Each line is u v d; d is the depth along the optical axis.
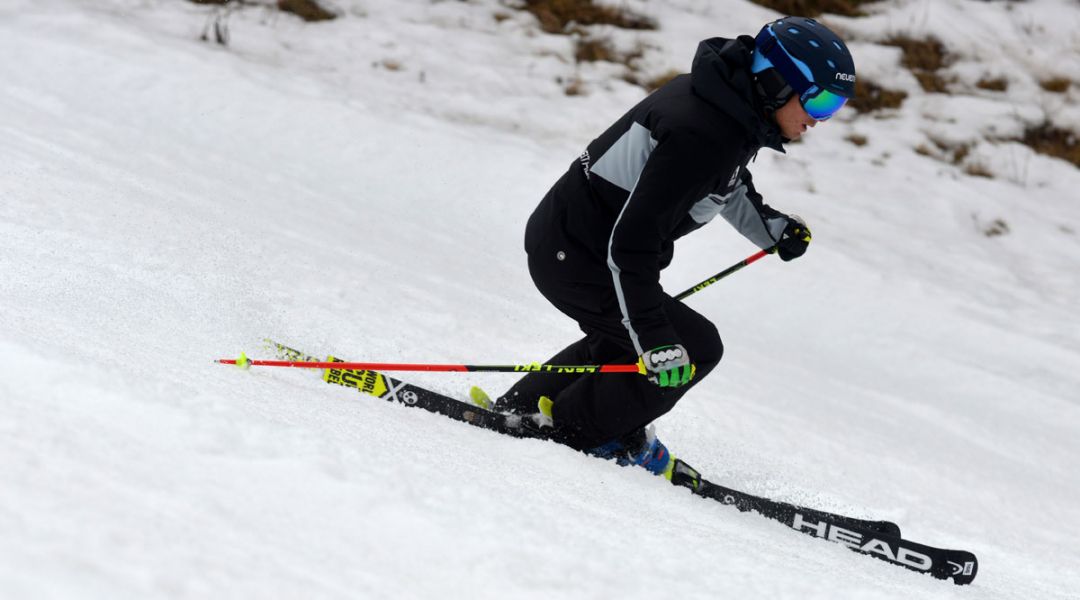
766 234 11.65
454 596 4.91
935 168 33.56
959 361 23.30
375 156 25.67
